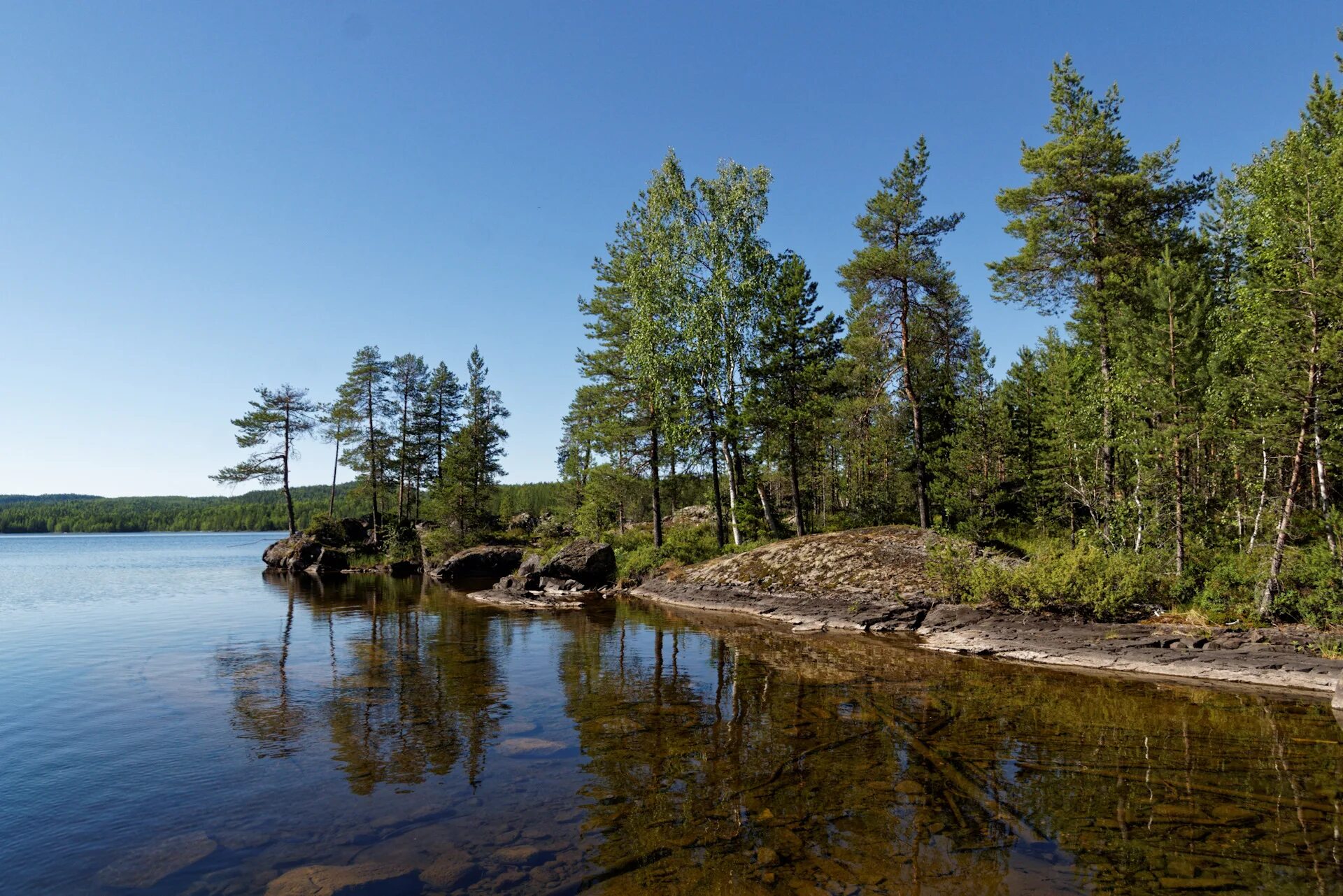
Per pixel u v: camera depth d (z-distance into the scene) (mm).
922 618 17891
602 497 38750
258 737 8930
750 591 22531
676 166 28719
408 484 55094
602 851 5691
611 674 12719
